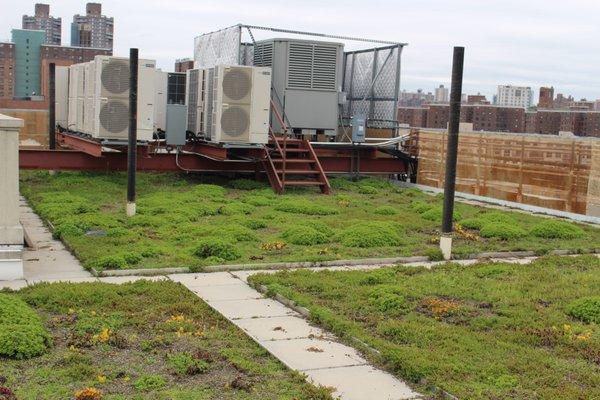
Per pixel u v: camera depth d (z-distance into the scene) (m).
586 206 17.38
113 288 8.59
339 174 23.00
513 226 14.27
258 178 20.33
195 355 6.33
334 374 6.19
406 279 9.77
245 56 23.64
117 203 15.85
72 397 5.36
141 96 17.38
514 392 5.73
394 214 16.08
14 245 9.33
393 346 6.70
